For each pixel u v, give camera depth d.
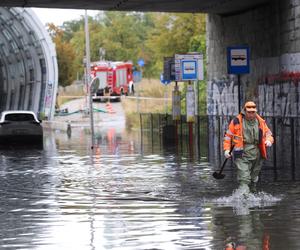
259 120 18.91
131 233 14.52
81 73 159.62
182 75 40.00
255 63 42.62
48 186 22.69
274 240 13.56
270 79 39.81
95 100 107.50
